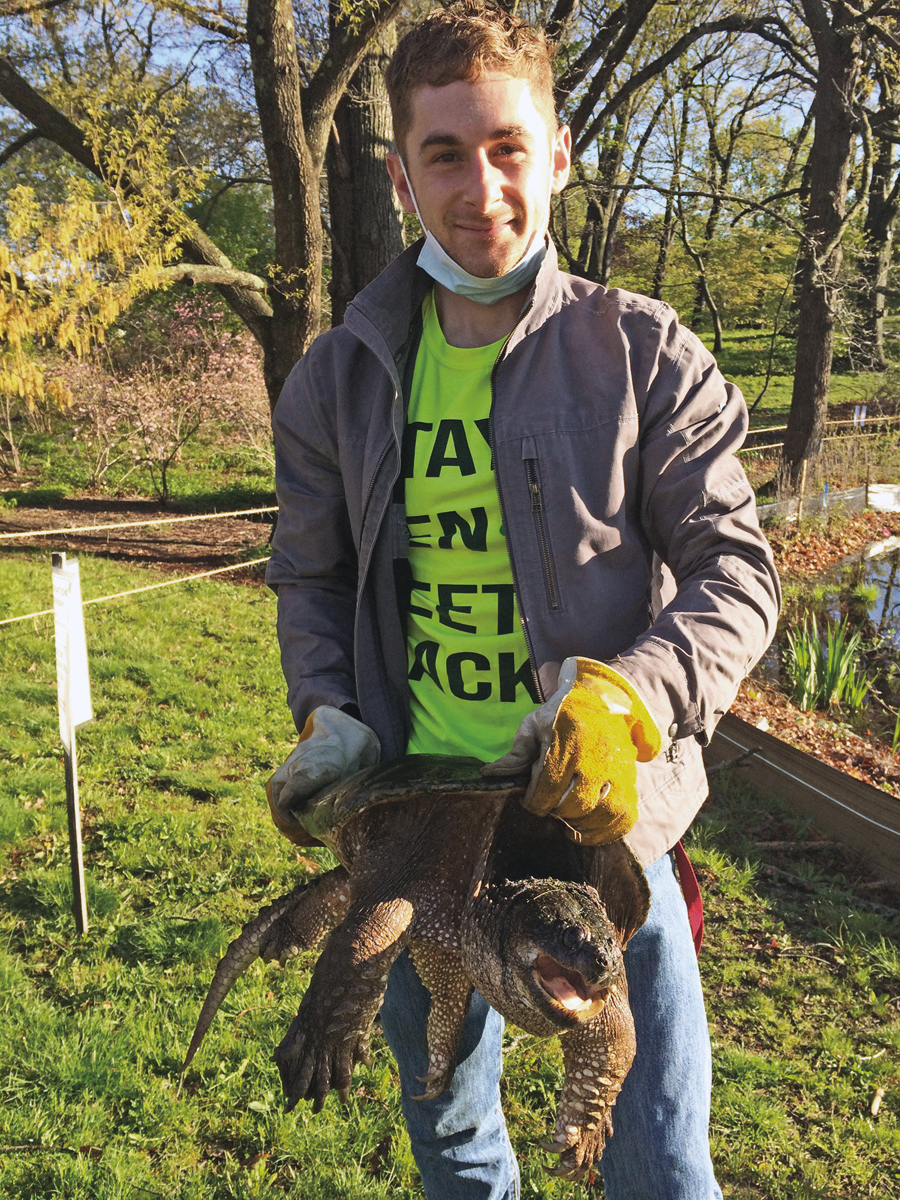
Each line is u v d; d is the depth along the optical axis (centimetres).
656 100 2264
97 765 673
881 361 2362
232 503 1900
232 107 1516
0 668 884
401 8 1066
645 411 175
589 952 129
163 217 1113
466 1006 167
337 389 199
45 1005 416
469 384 184
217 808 615
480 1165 210
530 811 143
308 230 1145
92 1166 336
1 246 946
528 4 1072
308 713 202
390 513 192
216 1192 329
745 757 704
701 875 579
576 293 185
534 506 175
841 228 1658
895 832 601
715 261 3008
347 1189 329
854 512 1645
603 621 176
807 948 515
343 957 142
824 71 1622
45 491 1917
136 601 1132
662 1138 178
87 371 1994
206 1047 393
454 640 189
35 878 519
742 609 157
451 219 173
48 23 1125
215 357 2038
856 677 1009
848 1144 376
